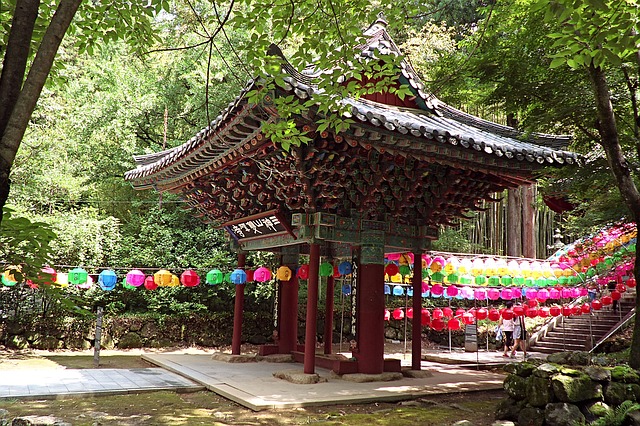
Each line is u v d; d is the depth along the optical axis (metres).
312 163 10.48
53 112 18.16
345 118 9.12
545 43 11.37
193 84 20.80
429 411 8.91
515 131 13.08
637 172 10.92
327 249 14.89
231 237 15.56
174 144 21.66
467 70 12.62
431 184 12.03
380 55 7.12
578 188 11.54
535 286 15.27
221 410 8.91
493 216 25.62
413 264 13.16
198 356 15.54
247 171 12.23
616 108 11.14
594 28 5.97
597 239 15.48
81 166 20.52
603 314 19.28
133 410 8.76
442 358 16.28
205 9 20.23
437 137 9.93
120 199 21.97
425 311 13.98
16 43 3.47
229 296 20.56
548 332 20.05
